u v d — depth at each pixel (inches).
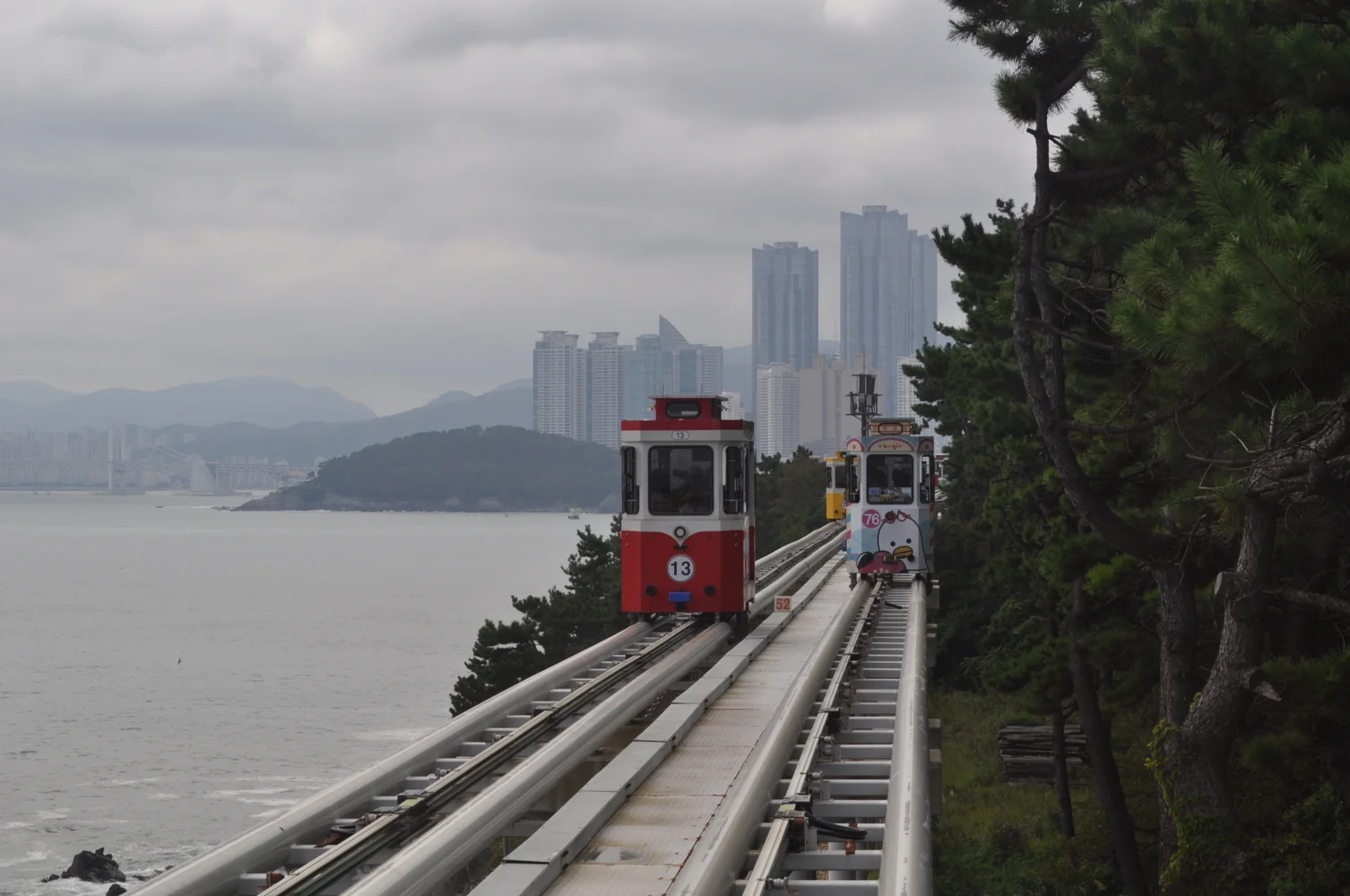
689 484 962.1
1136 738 1069.1
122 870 2240.4
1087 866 1050.1
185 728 3476.9
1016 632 1610.5
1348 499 556.4
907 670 742.5
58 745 3270.2
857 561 1374.3
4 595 7554.1
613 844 459.8
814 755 586.6
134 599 7268.7
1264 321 434.0
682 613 978.7
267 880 406.3
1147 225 686.5
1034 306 741.3
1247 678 572.7
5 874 2215.8
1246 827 724.0
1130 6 669.9
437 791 502.0
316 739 3316.9
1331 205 434.3
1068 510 862.5
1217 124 617.6
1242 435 591.8
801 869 462.0
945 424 2372.0
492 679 2158.0
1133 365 687.7
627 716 692.7
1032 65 713.6
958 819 1471.5
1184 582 684.7
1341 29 591.8
